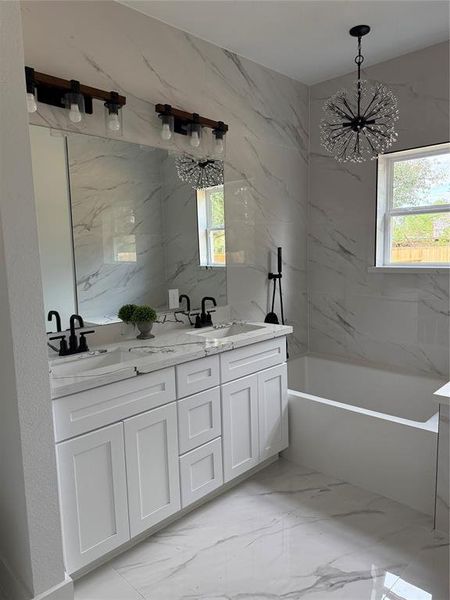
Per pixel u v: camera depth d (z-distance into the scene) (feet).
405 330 10.55
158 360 6.37
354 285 11.35
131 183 7.94
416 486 7.24
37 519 5.06
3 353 4.99
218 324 9.41
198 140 8.64
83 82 7.20
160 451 6.51
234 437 7.75
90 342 7.48
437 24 8.56
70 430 5.42
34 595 5.12
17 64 4.62
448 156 9.84
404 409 10.39
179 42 8.54
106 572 6.05
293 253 11.71
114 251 7.77
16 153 4.67
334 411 8.25
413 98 9.80
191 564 6.16
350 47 9.46
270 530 6.86
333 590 5.61
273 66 10.38
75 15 7.04
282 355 8.73
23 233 4.76
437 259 10.21
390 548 6.37
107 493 5.88
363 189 10.89
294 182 11.53
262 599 5.51
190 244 9.04
